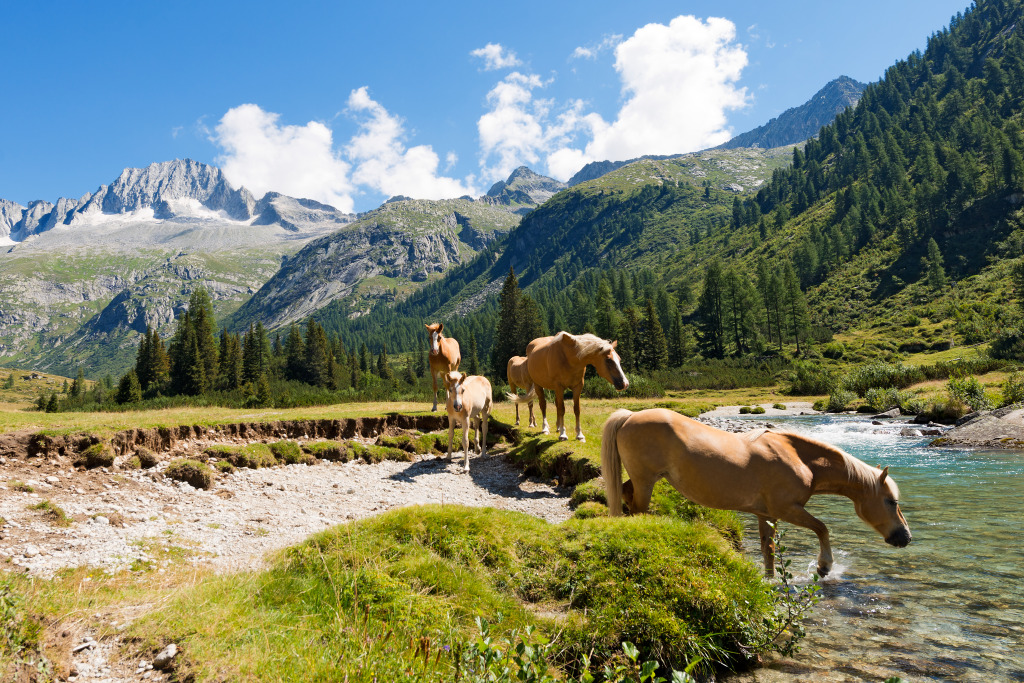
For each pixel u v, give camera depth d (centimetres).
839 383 5178
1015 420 2125
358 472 1393
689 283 18175
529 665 379
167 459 1231
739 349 11075
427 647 391
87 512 845
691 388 7856
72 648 417
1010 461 1677
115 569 650
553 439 1395
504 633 474
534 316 6794
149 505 943
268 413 1952
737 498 635
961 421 2461
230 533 862
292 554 626
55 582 551
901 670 490
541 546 656
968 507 1102
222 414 1903
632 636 511
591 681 372
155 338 8875
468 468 1420
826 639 554
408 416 1811
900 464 1728
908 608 621
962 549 829
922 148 17288
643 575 571
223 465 1245
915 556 801
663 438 665
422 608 499
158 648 424
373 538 654
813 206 19862
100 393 9188
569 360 1280
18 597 443
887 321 10425
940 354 7994
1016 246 10675
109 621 464
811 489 631
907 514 1062
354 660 389
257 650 409
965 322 8800
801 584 687
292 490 1173
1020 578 704
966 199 12775
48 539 718
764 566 691
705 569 578
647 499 695
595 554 613
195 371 7612
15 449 1020
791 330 10688
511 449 1538
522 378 1659
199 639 425
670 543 617
